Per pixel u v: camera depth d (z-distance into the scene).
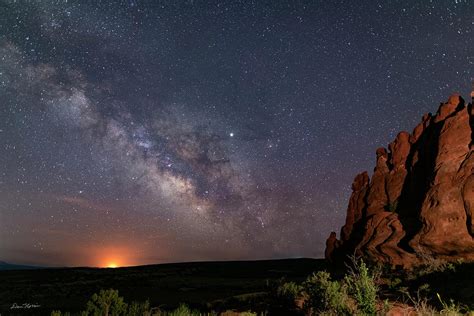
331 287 9.94
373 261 22.58
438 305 9.99
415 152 27.45
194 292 27.75
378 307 7.70
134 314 11.66
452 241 18.41
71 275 50.22
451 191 19.67
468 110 22.69
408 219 23.59
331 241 34.84
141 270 56.66
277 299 13.05
